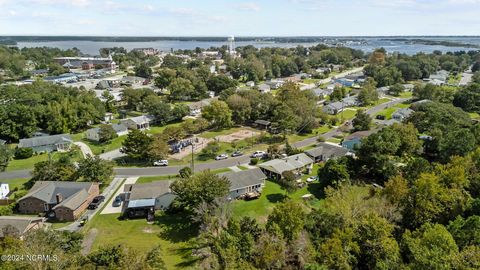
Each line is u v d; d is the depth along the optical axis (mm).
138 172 64062
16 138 79625
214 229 39469
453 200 41438
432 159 67875
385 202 42188
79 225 45750
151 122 95812
